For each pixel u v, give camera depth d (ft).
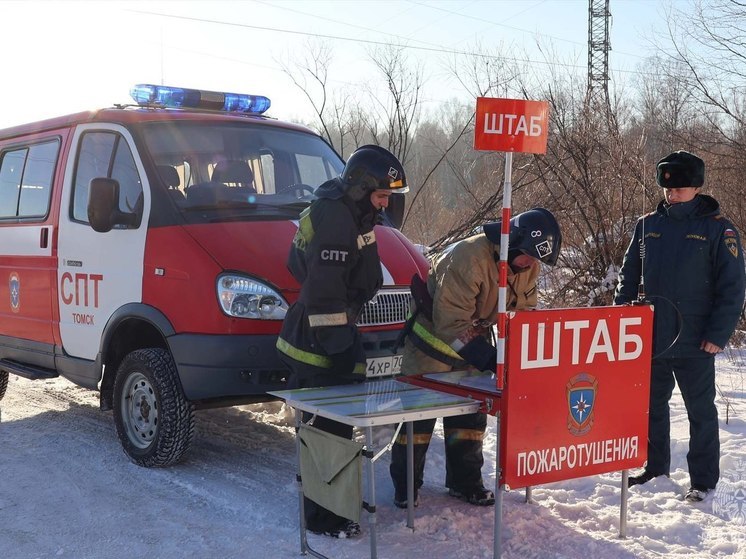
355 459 11.94
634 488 16.10
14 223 22.07
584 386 12.70
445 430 15.51
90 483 16.62
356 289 13.99
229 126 20.02
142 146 18.45
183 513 14.92
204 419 21.57
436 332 13.75
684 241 15.28
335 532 13.61
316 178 20.33
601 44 94.12
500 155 37.09
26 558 13.14
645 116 37.86
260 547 13.34
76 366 19.43
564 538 13.52
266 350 15.88
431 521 14.34
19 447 19.30
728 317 14.87
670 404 21.94
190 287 16.37
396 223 20.17
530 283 13.88
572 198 30.66
